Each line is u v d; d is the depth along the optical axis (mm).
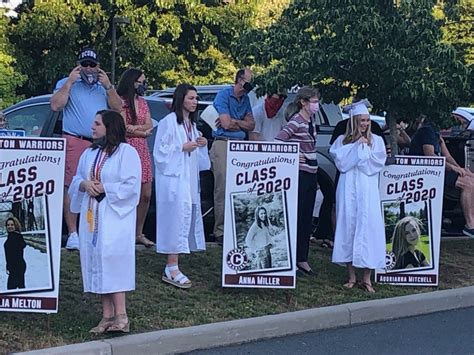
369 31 7598
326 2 7801
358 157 7113
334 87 8570
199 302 6562
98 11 25938
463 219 10016
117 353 5383
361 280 7594
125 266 5488
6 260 5559
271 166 6652
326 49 8000
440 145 9242
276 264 6684
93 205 5434
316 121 9367
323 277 7684
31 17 25672
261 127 8508
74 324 5770
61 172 5617
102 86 7305
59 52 26188
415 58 7949
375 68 8031
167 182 6723
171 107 6902
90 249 5461
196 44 27953
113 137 5441
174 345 5668
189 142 6746
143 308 6246
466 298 7430
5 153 5488
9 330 5570
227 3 28422
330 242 8898
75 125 7219
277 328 6227
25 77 24781
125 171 5398
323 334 6355
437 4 8492
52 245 5617
